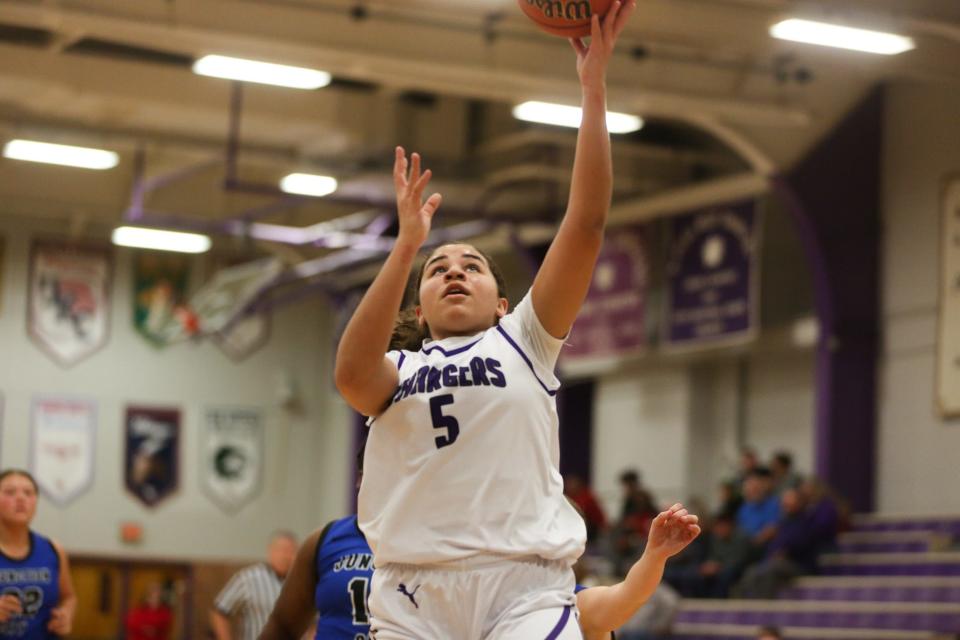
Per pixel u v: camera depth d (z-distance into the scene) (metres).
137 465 35.88
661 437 31.06
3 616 11.14
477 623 5.20
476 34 22.42
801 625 21.67
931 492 24.12
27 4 20.03
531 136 27.48
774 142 25.36
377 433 5.50
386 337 5.29
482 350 5.44
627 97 23.02
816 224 25.47
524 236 31.02
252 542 36.97
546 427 5.45
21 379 34.94
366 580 7.60
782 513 23.61
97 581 31.47
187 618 29.62
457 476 5.27
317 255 33.78
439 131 28.84
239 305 34.25
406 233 5.30
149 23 20.61
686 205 28.55
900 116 25.69
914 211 25.16
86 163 27.86
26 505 11.54
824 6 18.62
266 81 22.08
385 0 21.11
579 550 5.43
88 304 35.75
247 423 37.34
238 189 26.58
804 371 28.31
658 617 22.38
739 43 21.31
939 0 19.05
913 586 20.91
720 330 27.33
